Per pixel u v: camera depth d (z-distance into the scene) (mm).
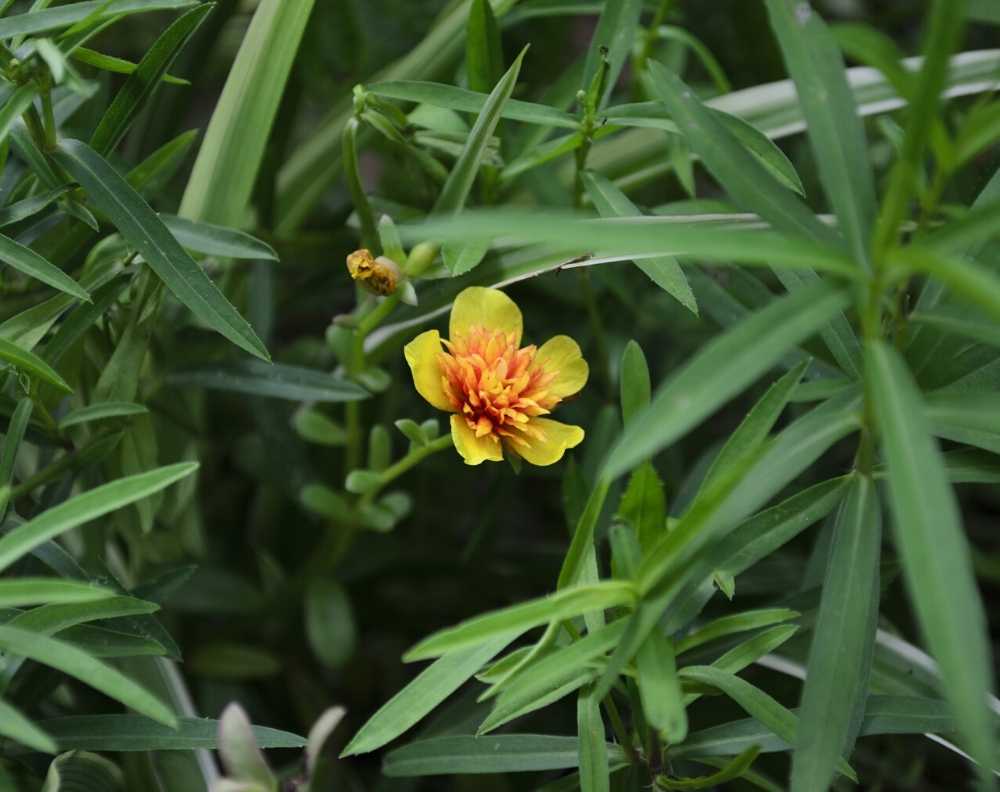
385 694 643
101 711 586
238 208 589
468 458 548
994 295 487
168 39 556
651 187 649
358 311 583
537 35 660
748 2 654
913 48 700
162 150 572
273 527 640
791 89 607
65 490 563
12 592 507
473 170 568
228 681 632
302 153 631
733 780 570
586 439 630
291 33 582
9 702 553
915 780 610
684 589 538
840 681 521
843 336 547
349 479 583
